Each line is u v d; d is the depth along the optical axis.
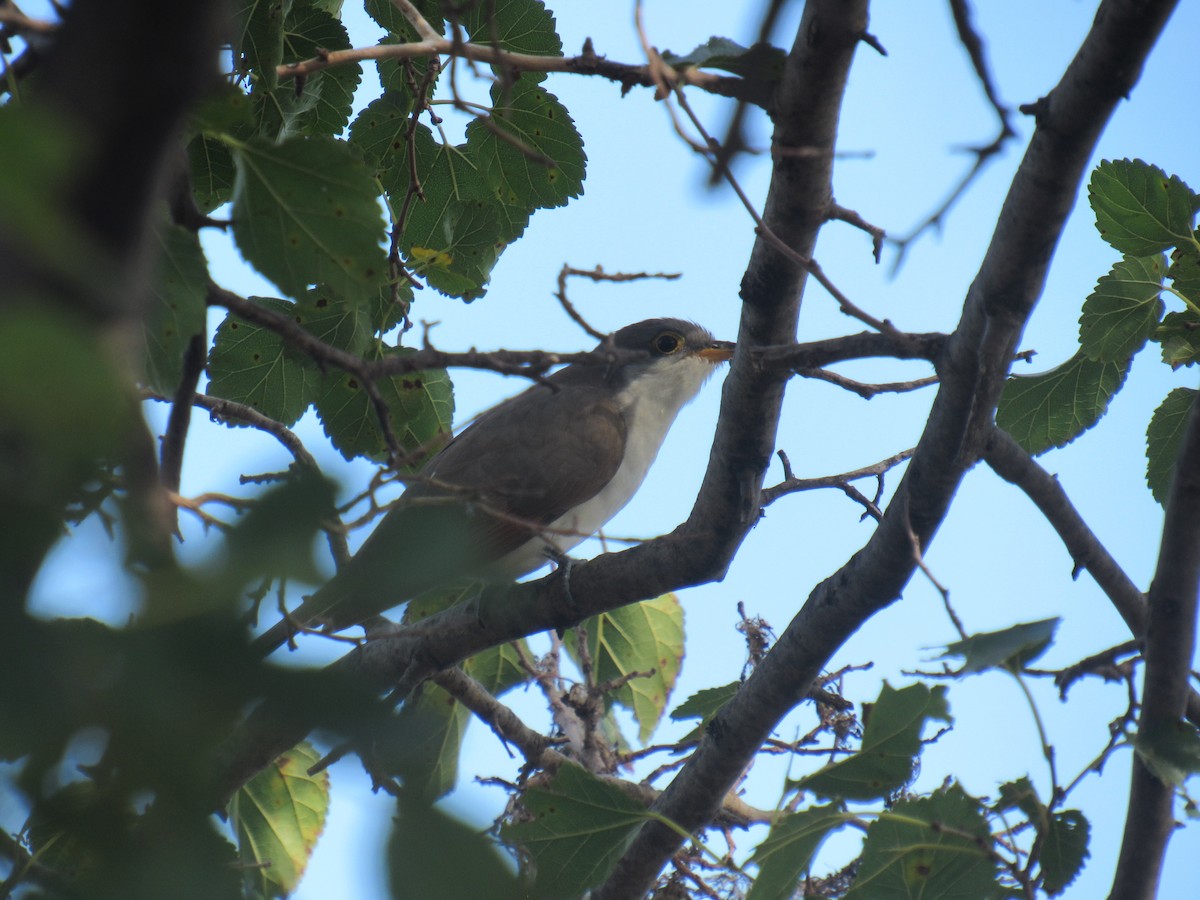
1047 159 5.85
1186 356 8.64
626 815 7.27
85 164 2.26
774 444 8.09
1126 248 8.38
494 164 9.59
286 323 5.82
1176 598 6.63
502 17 9.32
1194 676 6.73
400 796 2.61
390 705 2.46
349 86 9.29
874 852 6.50
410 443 9.56
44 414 1.82
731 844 10.07
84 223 2.29
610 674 12.40
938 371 6.80
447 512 2.66
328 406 8.84
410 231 9.67
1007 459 7.89
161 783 2.23
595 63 6.35
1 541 2.15
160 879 2.26
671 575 8.79
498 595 9.28
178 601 2.25
